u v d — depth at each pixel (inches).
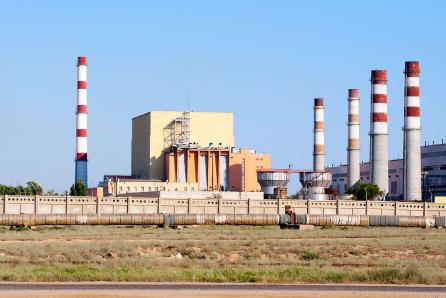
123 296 2588.6
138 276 2984.7
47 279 2938.0
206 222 6441.9
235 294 2647.6
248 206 7637.8
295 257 4037.9
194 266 3440.0
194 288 2765.7
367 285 2878.9
